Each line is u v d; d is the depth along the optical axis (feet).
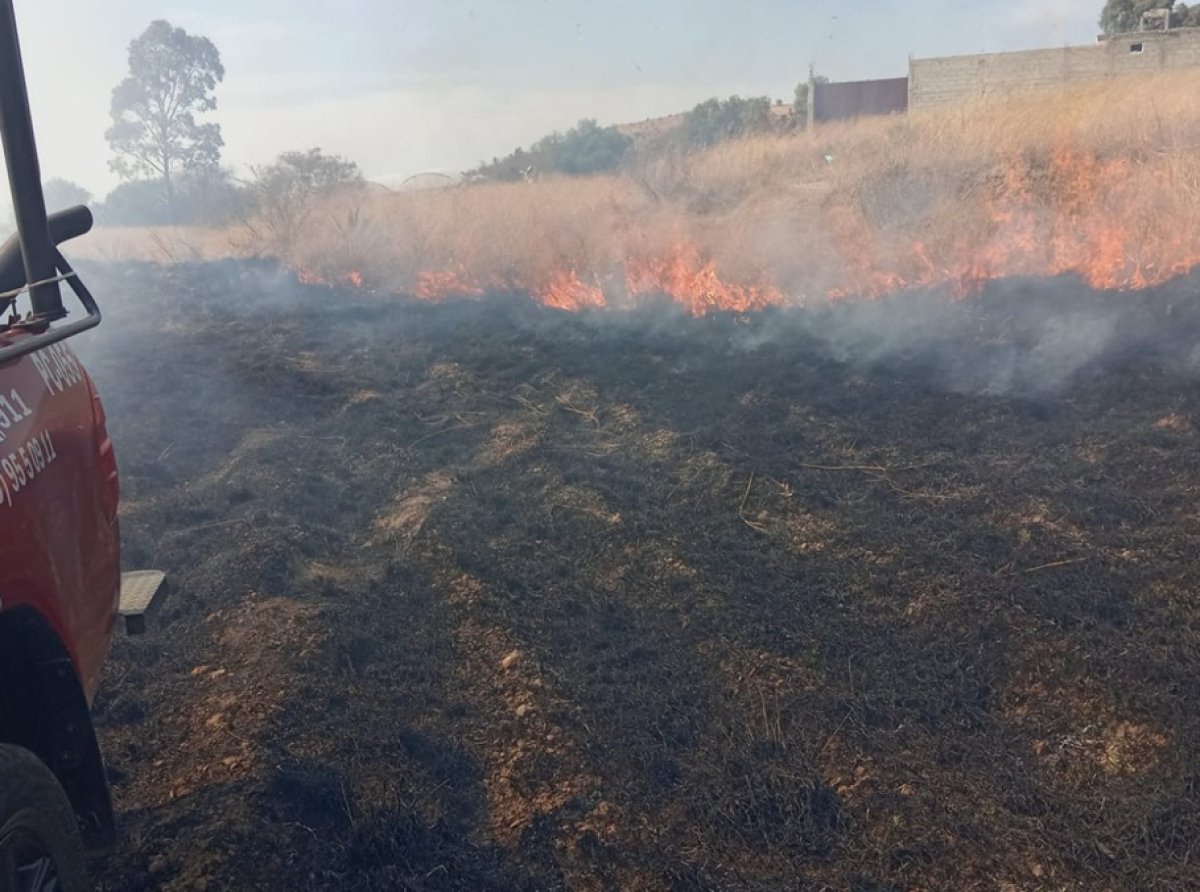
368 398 27.84
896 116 57.98
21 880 7.04
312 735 12.23
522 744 12.39
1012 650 13.35
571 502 19.47
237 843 10.05
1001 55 77.71
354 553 18.70
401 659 14.55
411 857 10.48
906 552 16.10
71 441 9.51
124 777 11.59
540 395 26.71
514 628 15.12
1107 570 14.80
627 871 10.36
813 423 22.30
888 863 10.32
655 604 15.76
